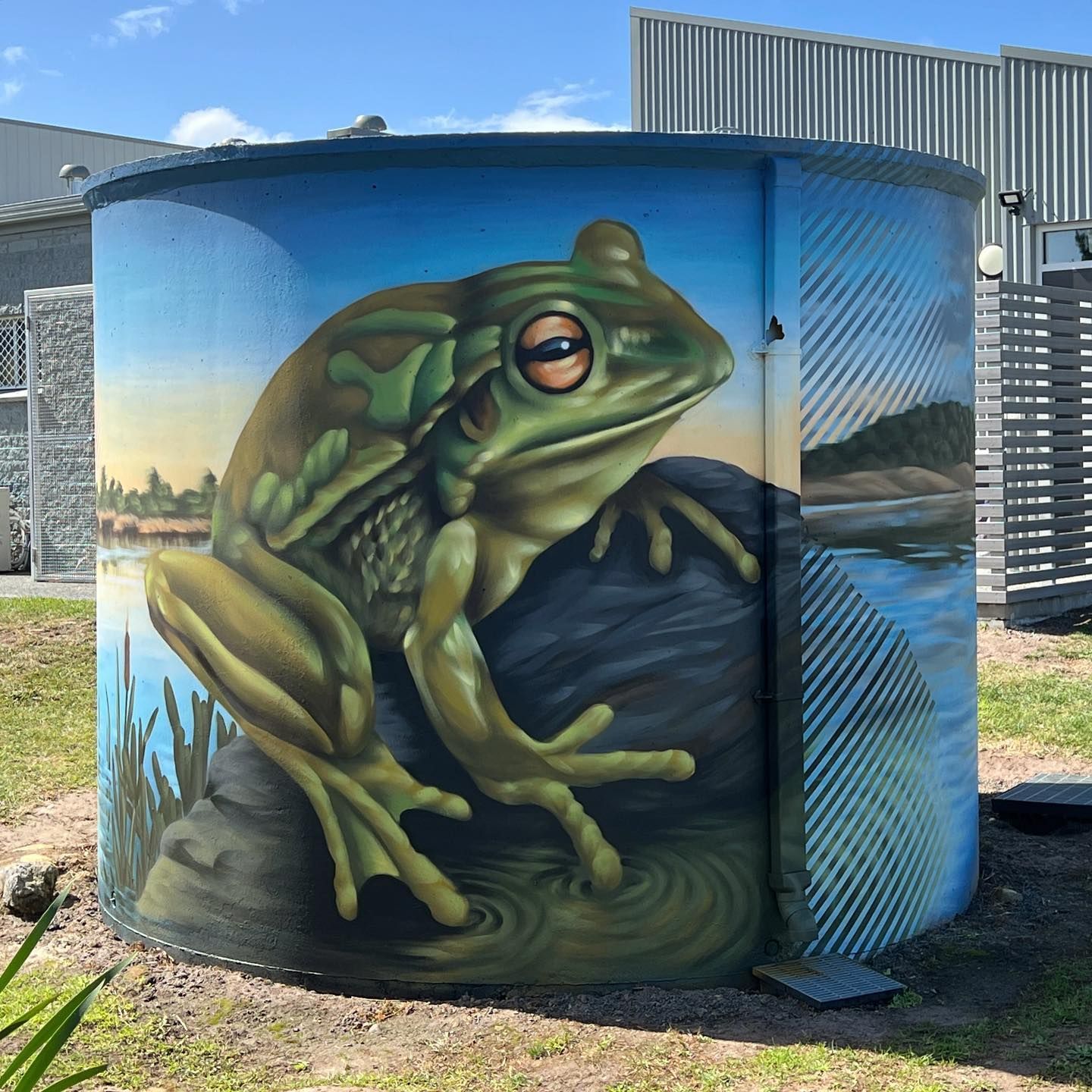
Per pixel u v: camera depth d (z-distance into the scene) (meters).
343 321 5.13
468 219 5.02
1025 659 12.42
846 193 5.36
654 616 5.10
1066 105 18.03
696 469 5.12
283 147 5.11
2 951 5.84
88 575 19.67
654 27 21.48
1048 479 14.23
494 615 5.05
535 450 5.04
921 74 19.33
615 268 5.04
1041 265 18.39
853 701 5.48
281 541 5.27
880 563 5.55
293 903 5.30
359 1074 4.56
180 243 5.46
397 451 5.11
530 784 5.07
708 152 5.05
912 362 5.67
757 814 5.27
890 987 5.15
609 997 5.07
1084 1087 4.37
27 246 22.53
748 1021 4.93
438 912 5.13
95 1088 4.44
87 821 8.05
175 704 5.60
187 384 5.48
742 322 5.16
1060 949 5.75
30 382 20.03
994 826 7.84
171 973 5.44
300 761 5.28
